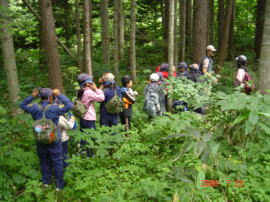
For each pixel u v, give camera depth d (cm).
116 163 429
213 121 369
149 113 541
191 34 1427
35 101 465
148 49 1661
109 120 490
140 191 329
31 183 336
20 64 1047
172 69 583
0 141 426
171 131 475
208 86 521
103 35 1149
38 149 370
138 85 944
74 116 441
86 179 361
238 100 287
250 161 326
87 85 447
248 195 283
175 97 523
